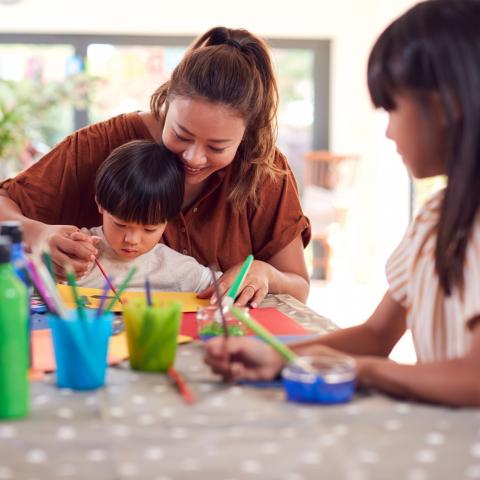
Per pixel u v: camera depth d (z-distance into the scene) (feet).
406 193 20.03
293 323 4.91
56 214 6.37
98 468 2.56
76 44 19.92
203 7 19.75
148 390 3.43
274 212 6.40
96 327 3.44
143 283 6.02
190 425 2.93
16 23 19.26
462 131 3.27
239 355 3.57
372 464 2.58
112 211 5.66
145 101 20.25
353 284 20.54
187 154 5.46
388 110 3.60
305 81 20.93
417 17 3.40
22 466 2.58
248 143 6.00
